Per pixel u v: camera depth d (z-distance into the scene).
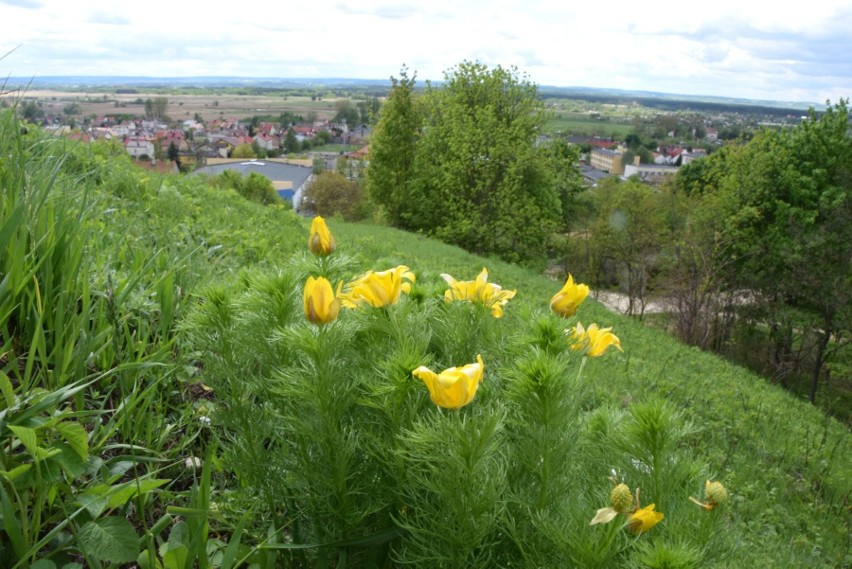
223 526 1.98
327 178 67.50
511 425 1.67
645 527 1.27
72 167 5.39
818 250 29.95
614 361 8.12
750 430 6.79
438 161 37.59
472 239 35.56
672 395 7.09
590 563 1.28
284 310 1.79
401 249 19.67
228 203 10.67
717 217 33.97
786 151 34.25
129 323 2.76
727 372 11.99
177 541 1.58
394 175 41.44
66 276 2.49
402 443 1.57
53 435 1.73
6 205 2.45
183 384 2.62
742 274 33.41
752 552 3.48
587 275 43.97
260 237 7.11
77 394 2.06
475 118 38.38
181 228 5.48
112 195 5.72
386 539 1.67
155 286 2.84
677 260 33.06
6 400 1.61
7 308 2.18
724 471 5.07
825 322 28.56
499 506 1.49
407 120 41.19
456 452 1.37
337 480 1.60
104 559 1.46
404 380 1.53
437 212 38.56
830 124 34.03
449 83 40.09
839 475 6.01
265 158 87.06
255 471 1.77
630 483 1.49
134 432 2.14
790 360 31.55
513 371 1.57
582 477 1.62
